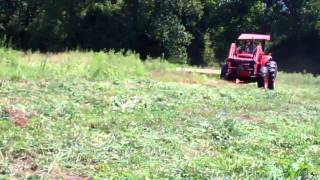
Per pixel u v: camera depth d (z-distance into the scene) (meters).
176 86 16.58
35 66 16.58
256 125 10.91
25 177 5.96
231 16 43.03
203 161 7.21
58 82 14.31
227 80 21.61
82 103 11.51
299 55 43.28
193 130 9.62
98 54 22.31
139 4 37.16
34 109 9.87
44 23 36.31
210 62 42.03
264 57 21.33
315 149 9.00
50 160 6.68
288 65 43.41
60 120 9.27
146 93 14.02
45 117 9.36
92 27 37.09
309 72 42.81
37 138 7.61
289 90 21.38
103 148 7.49
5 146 6.95
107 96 12.73
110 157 7.10
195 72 23.42
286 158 7.88
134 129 9.12
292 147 9.09
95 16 37.12
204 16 42.38
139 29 37.56
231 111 12.56
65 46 36.62
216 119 10.99
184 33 38.12
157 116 10.59
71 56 21.97
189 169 6.75
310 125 11.56
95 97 12.31
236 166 7.05
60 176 6.18
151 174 6.41
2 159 6.50
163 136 8.82
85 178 6.21
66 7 36.38
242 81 21.66
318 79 28.61
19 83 13.52
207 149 8.31
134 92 13.91
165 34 37.56
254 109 13.55
